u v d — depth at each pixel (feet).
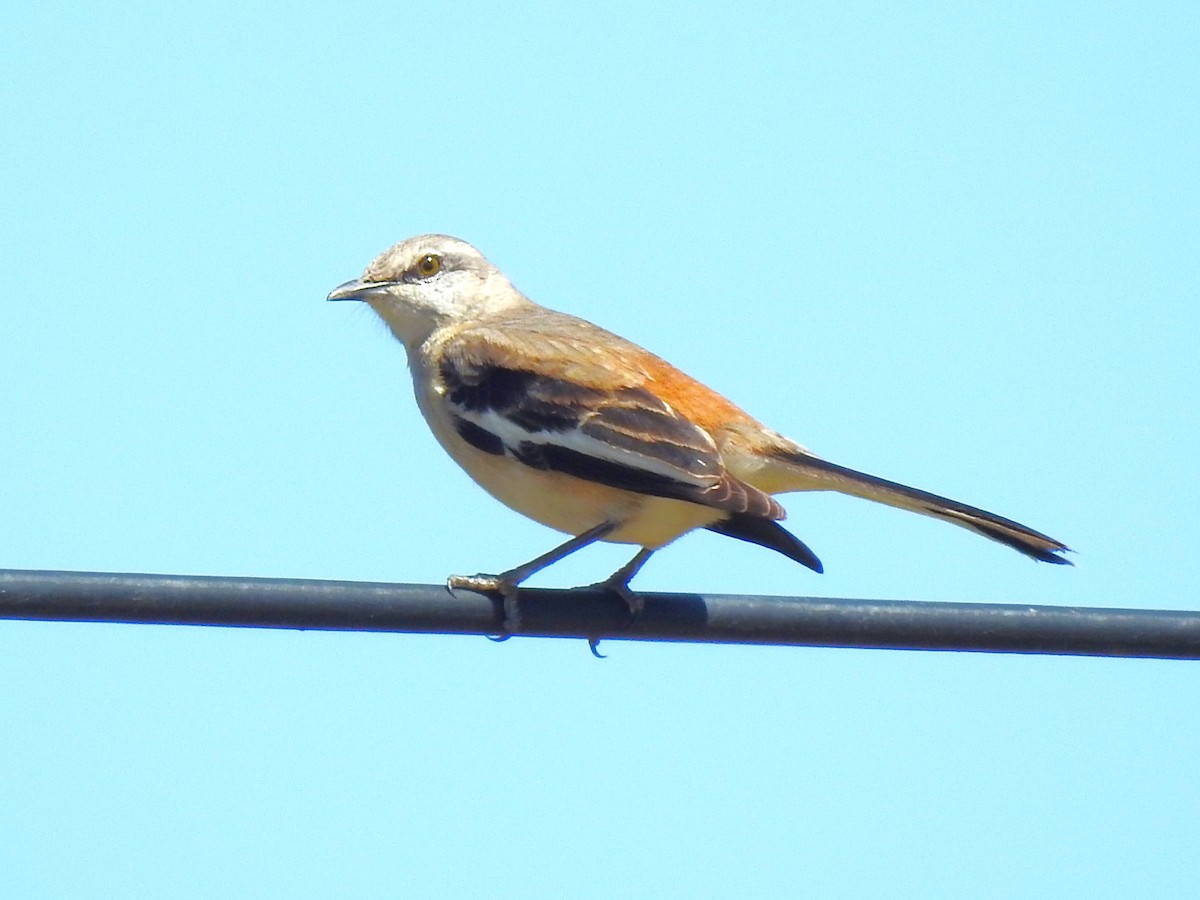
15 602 29.73
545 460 40.06
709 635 33.78
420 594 33.19
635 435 39.24
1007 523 38.04
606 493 39.50
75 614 30.09
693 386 41.55
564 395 40.50
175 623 30.68
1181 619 33.04
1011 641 33.01
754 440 40.63
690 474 38.11
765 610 33.55
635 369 41.42
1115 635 32.91
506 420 40.88
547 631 34.22
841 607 33.55
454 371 42.73
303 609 31.65
